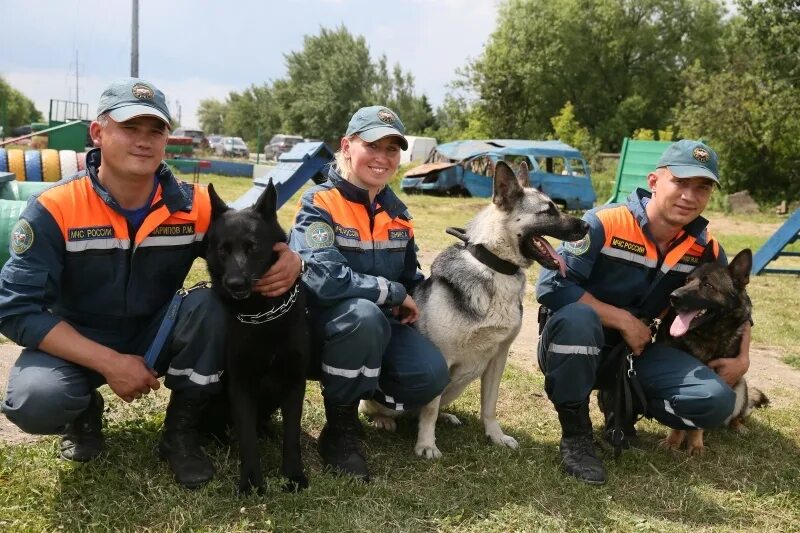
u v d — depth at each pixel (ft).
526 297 24.27
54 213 8.71
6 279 8.58
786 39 85.10
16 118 244.83
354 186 10.78
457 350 11.04
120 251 9.13
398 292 10.43
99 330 9.62
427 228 42.96
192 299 9.32
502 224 10.69
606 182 88.28
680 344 12.06
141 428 10.60
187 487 8.98
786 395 15.35
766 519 9.51
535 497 9.57
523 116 147.64
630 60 151.33
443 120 207.51
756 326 21.81
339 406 10.19
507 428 12.46
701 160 10.82
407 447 11.27
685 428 11.10
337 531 8.28
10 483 8.75
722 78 89.71
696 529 9.09
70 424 9.37
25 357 8.77
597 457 10.68
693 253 11.95
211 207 9.35
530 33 143.33
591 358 10.50
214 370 9.38
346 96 191.21
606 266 11.65
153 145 8.77
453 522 8.75
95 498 8.51
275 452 10.44
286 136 163.94
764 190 89.66
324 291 9.81
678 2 146.82
